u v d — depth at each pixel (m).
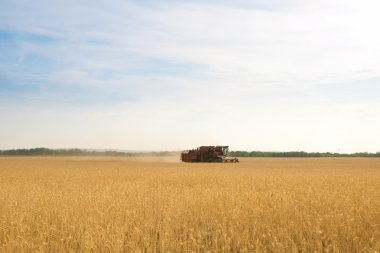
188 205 14.13
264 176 31.56
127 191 19.31
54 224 11.08
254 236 10.34
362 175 33.09
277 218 12.08
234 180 27.61
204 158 64.75
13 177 31.56
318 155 173.50
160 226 11.00
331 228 10.56
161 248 9.70
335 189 20.50
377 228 10.59
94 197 16.28
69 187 22.30
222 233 10.48
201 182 26.38
